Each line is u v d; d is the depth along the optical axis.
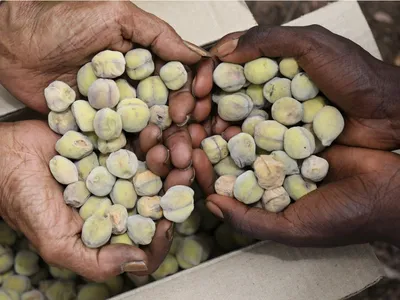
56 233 0.34
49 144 0.38
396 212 0.35
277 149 0.37
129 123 0.36
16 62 0.38
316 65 0.35
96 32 0.36
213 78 0.38
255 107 0.39
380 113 0.36
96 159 0.37
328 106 0.37
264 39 0.36
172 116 0.37
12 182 0.35
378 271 0.40
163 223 0.36
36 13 0.37
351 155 0.38
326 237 0.35
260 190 0.37
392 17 0.56
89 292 0.43
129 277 0.44
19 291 0.43
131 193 0.36
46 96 0.36
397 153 0.39
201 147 0.39
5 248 0.43
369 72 0.35
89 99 0.36
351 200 0.35
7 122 0.39
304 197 0.36
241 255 0.39
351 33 0.44
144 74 0.37
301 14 0.53
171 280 0.38
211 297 0.37
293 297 0.38
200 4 0.43
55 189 0.36
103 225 0.34
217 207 0.37
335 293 0.39
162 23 0.37
